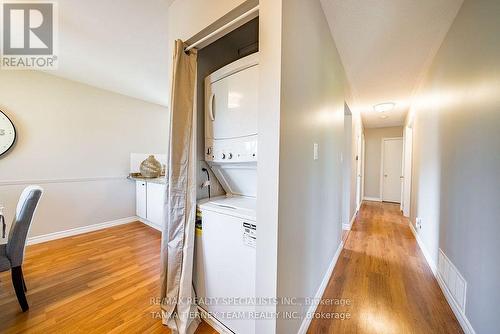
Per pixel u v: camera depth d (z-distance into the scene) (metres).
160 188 3.15
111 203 3.42
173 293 1.39
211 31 1.29
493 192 1.13
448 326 1.42
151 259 2.31
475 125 1.33
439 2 1.53
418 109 3.01
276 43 0.96
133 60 2.38
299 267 1.25
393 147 6.07
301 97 1.21
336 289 1.82
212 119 1.57
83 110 3.09
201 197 1.71
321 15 1.56
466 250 1.41
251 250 1.18
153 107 3.96
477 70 1.32
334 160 2.13
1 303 1.59
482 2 1.28
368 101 3.80
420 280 1.96
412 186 3.52
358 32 1.87
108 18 1.69
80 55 2.27
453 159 1.68
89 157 3.17
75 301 1.63
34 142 2.68
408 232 3.35
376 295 1.74
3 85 2.46
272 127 0.97
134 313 1.50
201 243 1.46
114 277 1.96
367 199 6.46
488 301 1.14
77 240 2.84
